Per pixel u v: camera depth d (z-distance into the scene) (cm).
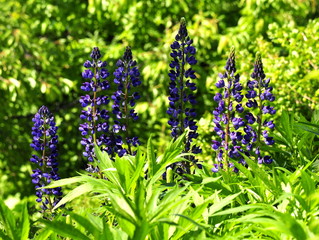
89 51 889
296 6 840
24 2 912
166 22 909
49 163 370
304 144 389
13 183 880
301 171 270
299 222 232
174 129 374
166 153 308
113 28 980
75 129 911
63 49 899
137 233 224
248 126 359
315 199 265
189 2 891
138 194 229
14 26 850
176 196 248
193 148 368
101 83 376
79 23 948
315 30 579
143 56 834
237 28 828
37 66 853
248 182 325
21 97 834
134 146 380
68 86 848
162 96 816
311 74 164
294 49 577
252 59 614
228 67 348
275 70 565
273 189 292
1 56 807
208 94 809
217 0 896
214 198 279
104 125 376
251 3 810
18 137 896
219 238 242
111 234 237
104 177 369
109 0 856
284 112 376
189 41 372
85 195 511
